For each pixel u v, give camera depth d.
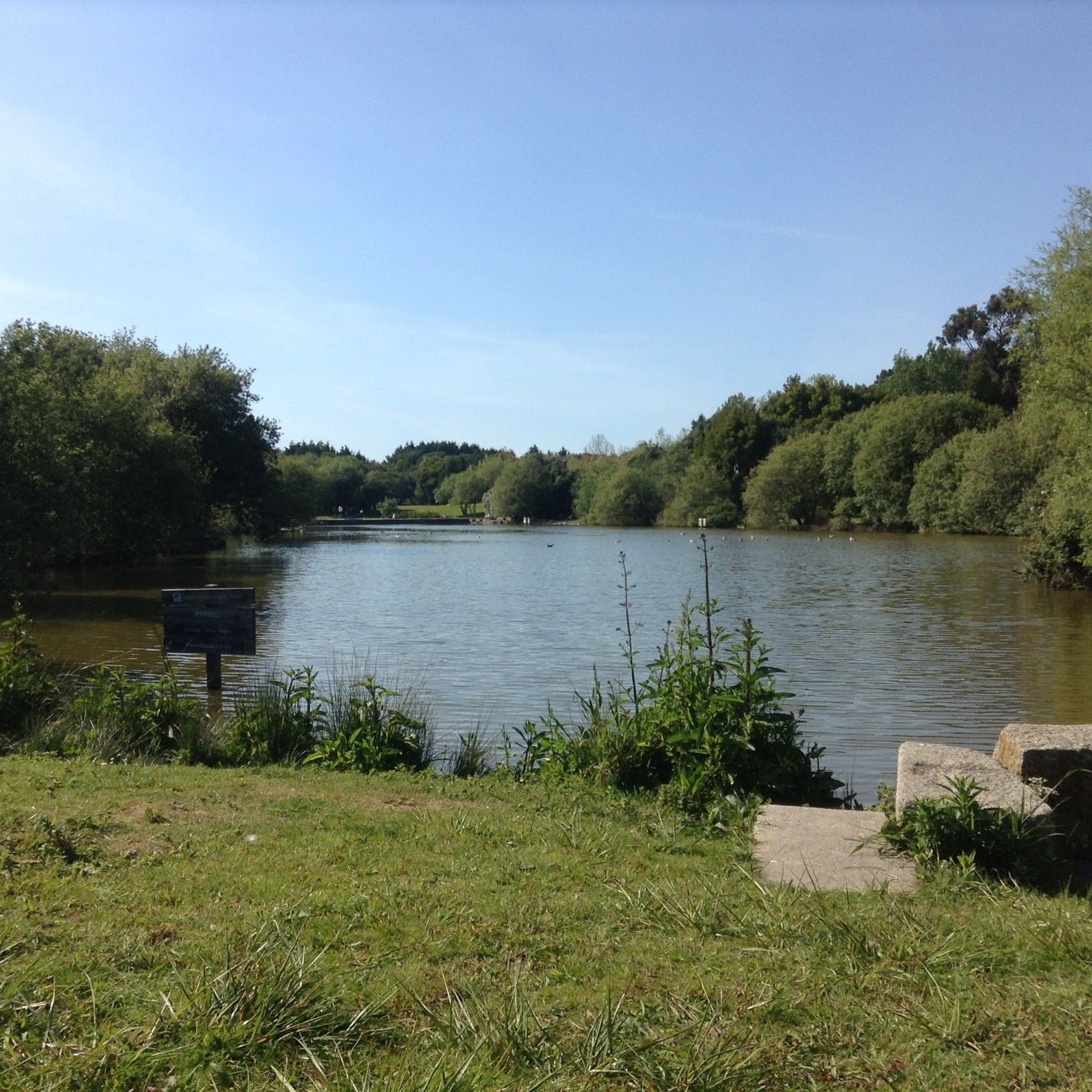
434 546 72.56
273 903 5.11
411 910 5.12
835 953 4.71
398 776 9.24
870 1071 3.66
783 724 8.87
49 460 29.48
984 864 6.07
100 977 4.13
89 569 46.06
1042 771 6.64
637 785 8.93
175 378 60.88
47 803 7.12
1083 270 33.72
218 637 14.27
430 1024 3.91
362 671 18.23
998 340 103.50
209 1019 3.76
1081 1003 4.19
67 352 50.06
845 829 6.83
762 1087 3.56
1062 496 33.94
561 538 86.25
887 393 107.25
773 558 53.91
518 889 5.55
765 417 111.81
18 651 11.92
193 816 6.97
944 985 4.38
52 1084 3.31
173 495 47.88
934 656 20.36
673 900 5.35
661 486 115.88
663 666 9.75
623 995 4.20
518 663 19.39
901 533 84.06
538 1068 3.61
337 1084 3.43
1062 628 24.83
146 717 10.68
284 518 70.25
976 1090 3.54
